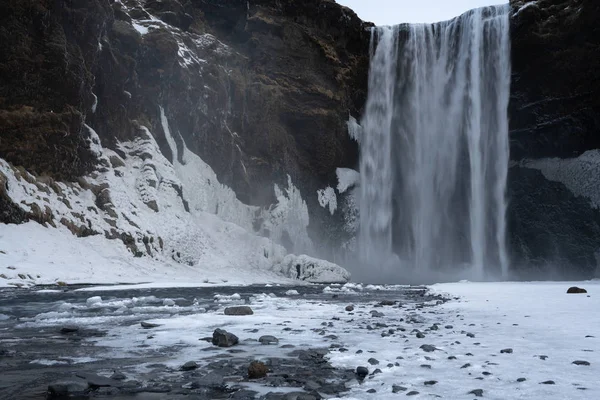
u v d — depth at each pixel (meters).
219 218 34.91
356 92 45.53
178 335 6.71
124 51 31.03
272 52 40.50
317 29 43.44
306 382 4.05
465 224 44.59
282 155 39.91
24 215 21.67
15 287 16.83
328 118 41.81
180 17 37.19
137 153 30.72
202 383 4.03
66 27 26.08
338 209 43.38
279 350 5.62
